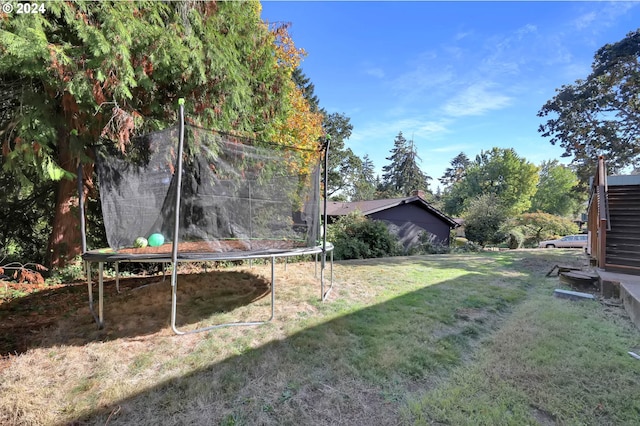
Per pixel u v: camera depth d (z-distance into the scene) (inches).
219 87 166.2
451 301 165.2
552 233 828.6
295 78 880.3
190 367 90.7
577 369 92.4
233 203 151.6
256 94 227.6
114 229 129.6
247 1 191.3
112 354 97.3
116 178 132.6
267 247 151.9
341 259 359.6
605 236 216.1
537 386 83.3
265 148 165.2
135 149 137.1
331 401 76.4
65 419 67.8
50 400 73.5
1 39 95.0
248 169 160.4
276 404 74.7
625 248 216.7
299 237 166.6
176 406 72.8
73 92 116.9
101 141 150.2
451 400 76.8
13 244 211.5
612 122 689.6
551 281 227.9
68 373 85.9
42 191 206.7
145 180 135.9
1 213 201.6
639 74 611.8
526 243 790.5
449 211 1210.0
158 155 137.9
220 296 163.9
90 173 187.0
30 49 101.1
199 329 118.4
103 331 115.6
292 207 169.9
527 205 1114.7
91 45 113.6
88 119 143.2
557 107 754.8
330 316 136.8
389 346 106.8
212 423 67.6
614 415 72.1
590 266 258.1
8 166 132.7
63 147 161.8
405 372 90.5
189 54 140.9
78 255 194.1
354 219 433.4
